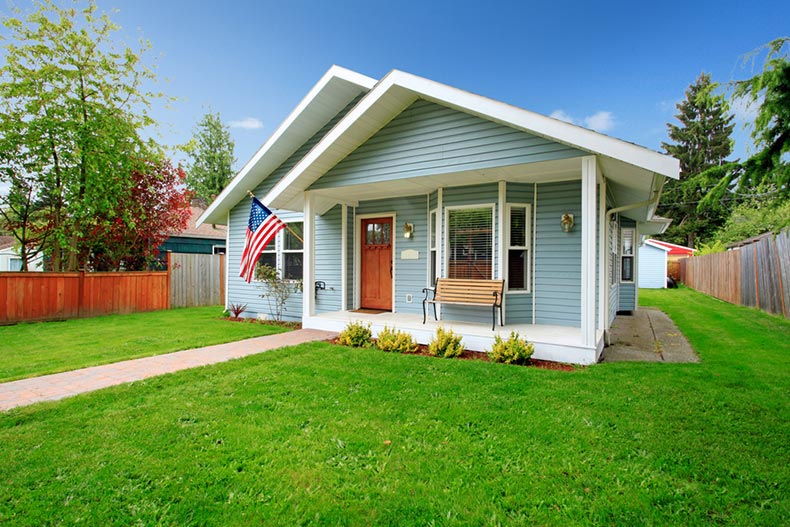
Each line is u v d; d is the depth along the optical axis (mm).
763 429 3268
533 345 5777
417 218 8500
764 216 6227
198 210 22141
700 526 2176
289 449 2996
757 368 5090
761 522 2203
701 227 30625
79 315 10734
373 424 3416
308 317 8352
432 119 6402
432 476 2645
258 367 5195
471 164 6051
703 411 3639
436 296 7348
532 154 5586
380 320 7738
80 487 2514
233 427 3355
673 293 17766
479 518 2236
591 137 4980
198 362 5492
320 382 4555
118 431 3281
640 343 7133
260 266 9883
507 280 7074
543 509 2314
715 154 31344
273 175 10422
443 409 3715
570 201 6883
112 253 12945
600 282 6426
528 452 2939
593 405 3791
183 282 13430
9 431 3277
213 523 2207
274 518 2244
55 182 10695
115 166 11266
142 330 8430
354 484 2561
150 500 2400
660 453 2910
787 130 4895
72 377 4777
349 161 7316
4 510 2297
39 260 13609
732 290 13047
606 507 2324
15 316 9656
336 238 9414
